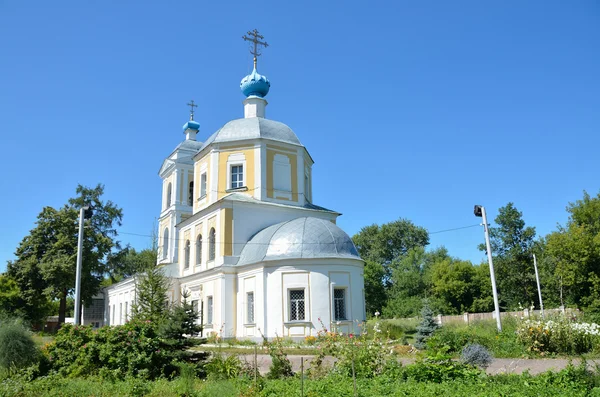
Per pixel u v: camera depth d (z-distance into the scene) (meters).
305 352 22.38
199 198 37.44
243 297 30.27
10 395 12.51
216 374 14.35
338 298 28.02
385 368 13.50
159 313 25.23
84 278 46.91
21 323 16.23
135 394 12.44
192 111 50.94
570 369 11.87
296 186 35.91
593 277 36.94
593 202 44.66
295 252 28.38
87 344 15.38
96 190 53.81
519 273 50.19
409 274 67.62
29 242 46.47
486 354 14.20
